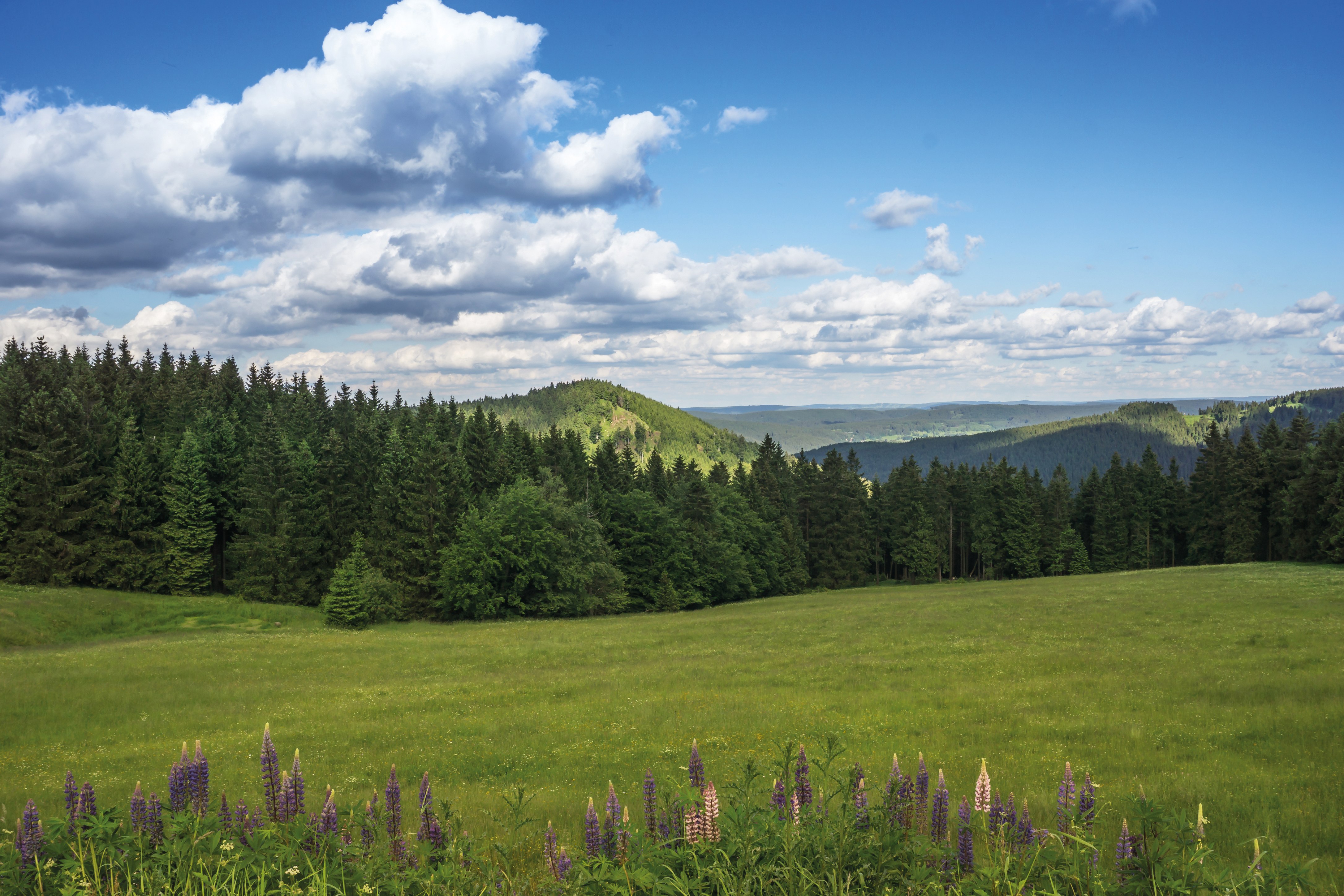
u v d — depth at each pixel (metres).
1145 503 110.56
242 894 5.07
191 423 87.44
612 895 4.80
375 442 91.00
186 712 26.44
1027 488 115.69
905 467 113.12
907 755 16.17
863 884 4.82
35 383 83.12
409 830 10.27
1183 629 39.31
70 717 25.70
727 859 4.89
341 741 20.55
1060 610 51.47
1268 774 13.50
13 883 5.12
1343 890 7.88
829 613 59.88
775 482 110.31
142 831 5.52
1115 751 15.91
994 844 5.45
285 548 72.19
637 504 87.31
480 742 19.97
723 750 17.52
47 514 67.06
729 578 88.94
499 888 5.85
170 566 71.62
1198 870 4.70
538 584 72.12
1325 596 52.22
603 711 24.05
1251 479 94.56
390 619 68.75
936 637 41.78
